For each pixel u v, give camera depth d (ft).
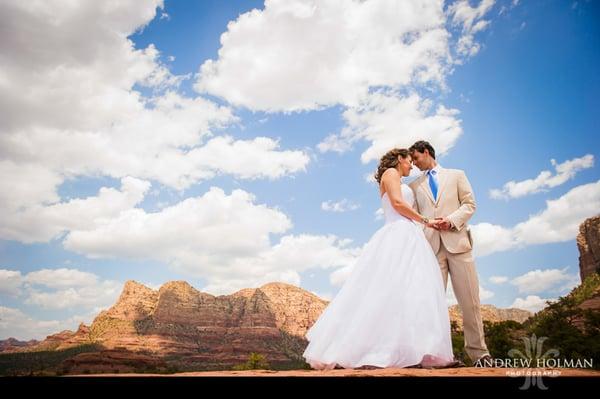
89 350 378.12
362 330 14.49
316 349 14.85
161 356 392.68
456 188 19.63
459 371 10.12
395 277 15.08
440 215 19.49
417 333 14.16
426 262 15.62
